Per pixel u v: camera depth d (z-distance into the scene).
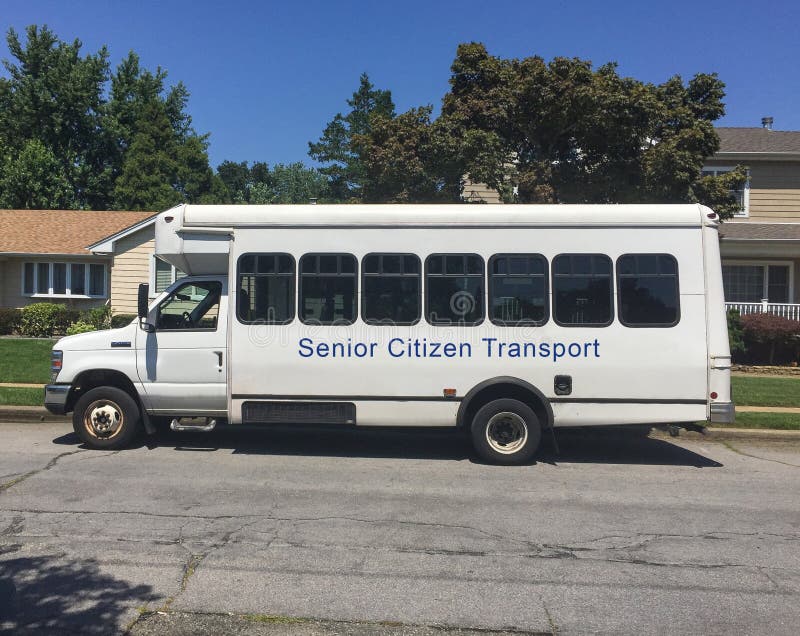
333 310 7.82
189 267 8.43
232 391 7.88
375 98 45.94
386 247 7.80
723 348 7.54
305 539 5.22
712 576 4.63
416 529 5.51
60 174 36.59
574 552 5.05
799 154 19.62
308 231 7.86
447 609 4.07
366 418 7.79
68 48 39.06
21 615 3.91
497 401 7.75
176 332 8.01
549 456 8.42
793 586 4.47
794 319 18.17
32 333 20.44
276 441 9.05
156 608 4.02
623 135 14.05
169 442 8.80
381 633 3.77
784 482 7.27
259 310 7.88
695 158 14.33
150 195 37.28
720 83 15.93
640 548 5.16
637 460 8.30
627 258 7.63
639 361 7.56
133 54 43.16
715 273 7.59
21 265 22.95
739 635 3.78
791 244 18.67
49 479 6.84
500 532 5.48
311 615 3.96
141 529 5.37
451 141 14.79
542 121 14.52
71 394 8.28
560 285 7.67
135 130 41.34
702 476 7.52
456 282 7.74
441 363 7.71
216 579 4.44
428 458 8.20
